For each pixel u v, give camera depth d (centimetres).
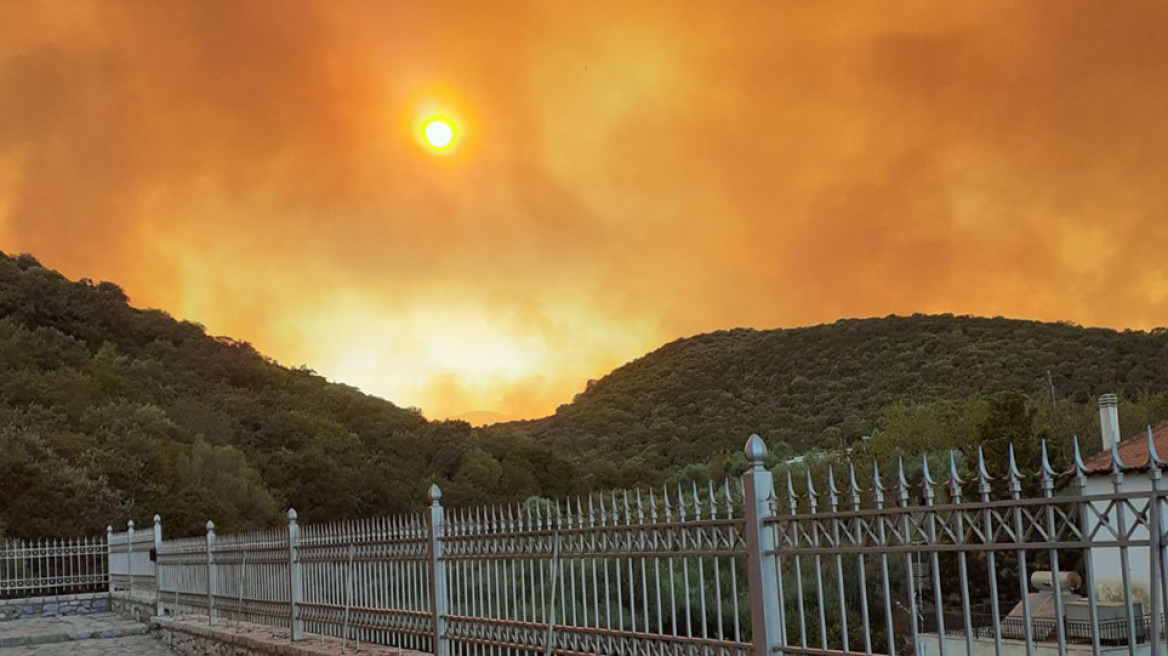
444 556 1020
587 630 791
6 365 6162
